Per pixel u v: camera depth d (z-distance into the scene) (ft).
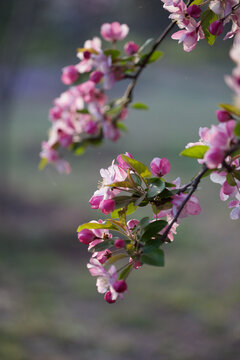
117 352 18.22
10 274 25.00
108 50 7.48
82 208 34.99
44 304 21.63
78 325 20.06
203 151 4.25
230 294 23.04
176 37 5.50
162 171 4.75
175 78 74.79
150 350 18.71
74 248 28.81
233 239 29.96
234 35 5.27
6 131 48.88
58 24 43.37
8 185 38.75
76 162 47.32
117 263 21.93
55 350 17.65
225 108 3.80
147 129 59.31
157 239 4.31
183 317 21.42
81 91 8.86
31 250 28.30
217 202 36.06
